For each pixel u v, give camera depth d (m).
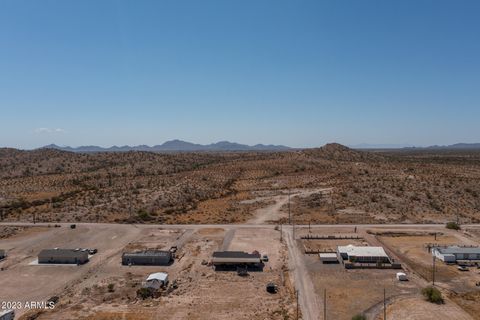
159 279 70.00
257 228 108.69
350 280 71.25
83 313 59.41
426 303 61.59
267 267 78.56
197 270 77.62
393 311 58.81
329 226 110.19
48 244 96.31
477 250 82.50
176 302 62.94
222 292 66.69
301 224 112.75
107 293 67.06
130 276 75.06
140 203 137.25
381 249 82.81
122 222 117.00
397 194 141.62
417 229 106.94
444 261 80.69
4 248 93.31
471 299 63.06
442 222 114.69
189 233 104.44
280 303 62.09
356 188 151.12
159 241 97.62
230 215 124.44
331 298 63.72
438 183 152.12
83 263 82.62
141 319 57.28
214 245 93.56
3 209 130.75
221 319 56.84
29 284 71.56
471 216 121.00
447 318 56.59
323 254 83.12
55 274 76.50
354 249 82.69
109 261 83.81
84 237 102.00
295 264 80.00
